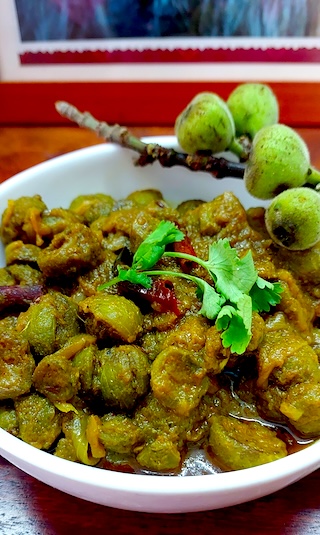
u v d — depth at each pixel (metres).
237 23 0.49
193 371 0.30
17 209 0.38
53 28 0.49
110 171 0.42
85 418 0.30
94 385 0.30
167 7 0.48
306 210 0.31
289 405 0.30
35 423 0.30
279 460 0.27
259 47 0.50
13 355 0.30
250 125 0.38
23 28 0.49
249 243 0.35
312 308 0.35
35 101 0.52
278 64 0.51
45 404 0.30
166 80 0.52
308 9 0.48
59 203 0.42
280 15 0.48
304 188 0.33
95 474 0.26
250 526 0.30
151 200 0.41
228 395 0.32
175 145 0.41
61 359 0.30
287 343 0.31
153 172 0.42
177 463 0.29
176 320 0.32
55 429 0.30
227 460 0.29
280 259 0.35
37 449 0.27
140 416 0.30
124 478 0.26
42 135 0.52
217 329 0.30
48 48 0.50
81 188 0.42
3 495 0.31
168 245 0.34
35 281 0.36
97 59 0.51
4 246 0.39
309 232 0.32
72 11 0.48
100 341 0.31
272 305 0.32
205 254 0.35
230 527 0.30
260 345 0.31
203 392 0.30
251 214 0.37
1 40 0.50
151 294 0.32
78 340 0.31
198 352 0.30
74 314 0.32
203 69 0.52
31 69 0.51
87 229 0.35
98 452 0.29
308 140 0.50
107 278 0.35
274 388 0.31
